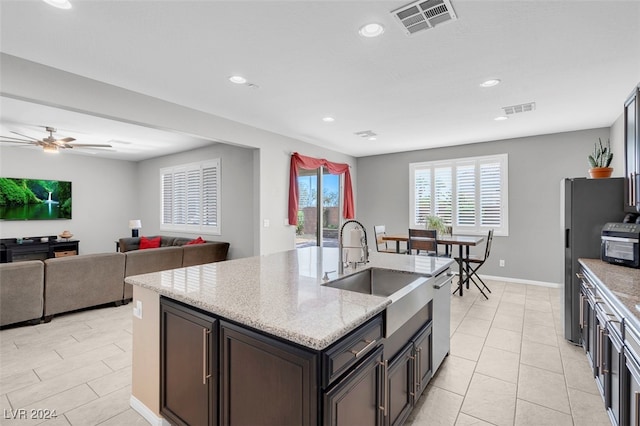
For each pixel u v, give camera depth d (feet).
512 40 7.43
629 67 8.80
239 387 4.65
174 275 6.90
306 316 4.34
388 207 22.29
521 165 17.46
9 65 8.13
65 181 22.43
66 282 12.24
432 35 7.23
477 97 11.19
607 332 6.46
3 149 19.98
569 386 7.65
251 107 12.33
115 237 24.93
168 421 5.98
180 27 6.91
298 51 7.97
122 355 9.23
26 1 5.98
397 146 19.88
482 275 18.79
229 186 18.99
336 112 12.93
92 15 6.45
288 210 17.40
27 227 20.98
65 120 14.19
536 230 17.12
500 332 10.93
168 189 23.16
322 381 3.81
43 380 7.89
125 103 10.43
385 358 5.17
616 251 8.38
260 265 8.13
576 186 9.67
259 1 6.04
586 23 6.72
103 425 6.31
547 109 12.51
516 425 6.31
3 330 11.03
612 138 14.65
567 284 9.98
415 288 6.23
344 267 7.86
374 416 4.82
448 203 19.84
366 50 7.91
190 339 5.41
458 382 7.84
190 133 12.43
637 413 4.86
